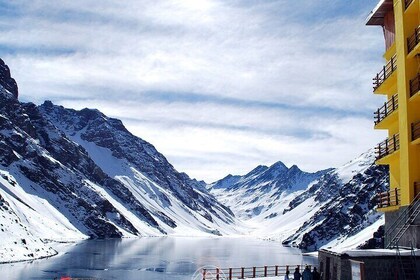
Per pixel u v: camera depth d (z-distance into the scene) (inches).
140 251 6003.9
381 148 1856.5
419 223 1413.6
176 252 6067.9
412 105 1525.6
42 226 7795.3
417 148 1507.1
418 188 1494.8
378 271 1243.2
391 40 1803.6
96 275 3353.8
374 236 4894.2
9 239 4170.8
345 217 7519.7
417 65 1535.4
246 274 3176.7
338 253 1288.1
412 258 1251.2
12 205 7524.6
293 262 4564.5
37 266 3678.6
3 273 3184.1
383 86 1806.1
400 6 1595.7
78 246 6451.8
